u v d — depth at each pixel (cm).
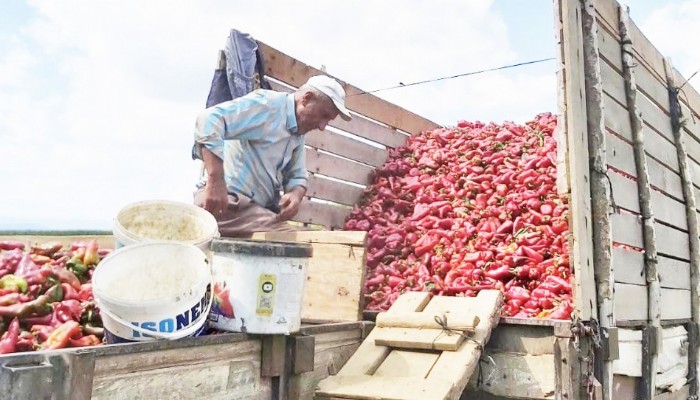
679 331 672
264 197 622
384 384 388
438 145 841
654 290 575
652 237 579
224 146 617
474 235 654
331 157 747
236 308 332
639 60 633
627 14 605
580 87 489
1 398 219
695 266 709
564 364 427
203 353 306
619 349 520
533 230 621
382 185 795
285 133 605
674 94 715
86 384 246
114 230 355
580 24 508
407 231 695
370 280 625
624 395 532
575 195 460
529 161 713
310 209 699
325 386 391
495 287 562
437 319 436
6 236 525
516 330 461
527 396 446
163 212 389
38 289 359
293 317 345
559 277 547
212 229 381
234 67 636
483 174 739
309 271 488
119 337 287
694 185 769
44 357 235
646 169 588
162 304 286
